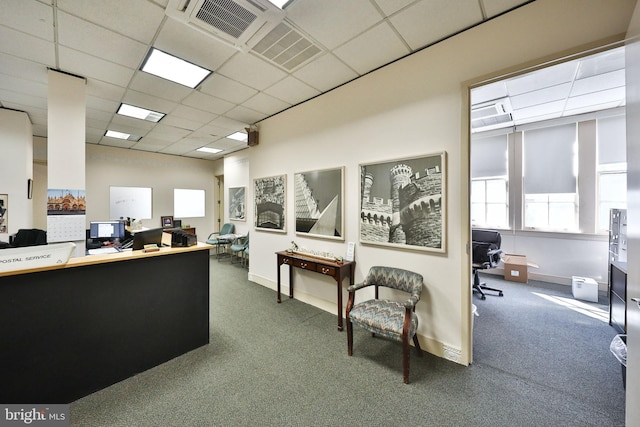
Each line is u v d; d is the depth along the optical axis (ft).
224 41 6.70
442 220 7.15
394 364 6.96
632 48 4.20
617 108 12.34
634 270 4.15
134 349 6.52
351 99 9.44
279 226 12.60
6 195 11.80
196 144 18.80
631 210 4.29
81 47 7.29
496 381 6.24
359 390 5.95
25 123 12.18
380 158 8.61
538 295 12.35
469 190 6.84
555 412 5.27
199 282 7.82
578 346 7.81
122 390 5.96
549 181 14.30
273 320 9.71
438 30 6.77
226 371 6.66
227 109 12.11
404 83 7.97
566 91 10.43
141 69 8.50
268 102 11.35
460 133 6.88
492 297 12.12
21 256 4.96
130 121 13.70
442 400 5.62
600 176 13.08
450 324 7.15
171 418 5.15
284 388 6.02
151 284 6.82
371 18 6.30
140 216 20.61
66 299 5.54
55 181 8.36
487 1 5.78
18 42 7.02
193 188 23.81
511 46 6.06
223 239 19.65
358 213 9.26
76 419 5.11
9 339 4.95
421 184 7.57
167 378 6.39
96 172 18.74
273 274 13.24
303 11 6.02
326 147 10.37
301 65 8.39
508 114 13.16
